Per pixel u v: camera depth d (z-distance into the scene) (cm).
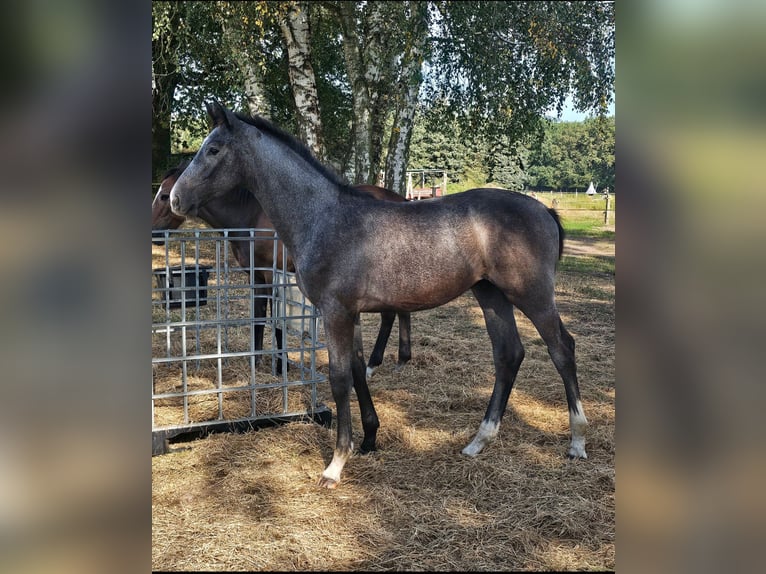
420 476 312
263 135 321
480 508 279
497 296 343
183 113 1127
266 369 487
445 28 879
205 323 353
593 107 893
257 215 482
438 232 312
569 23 852
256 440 355
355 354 339
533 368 506
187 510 278
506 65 880
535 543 251
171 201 317
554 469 317
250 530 260
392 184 905
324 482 303
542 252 315
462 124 982
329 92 1277
